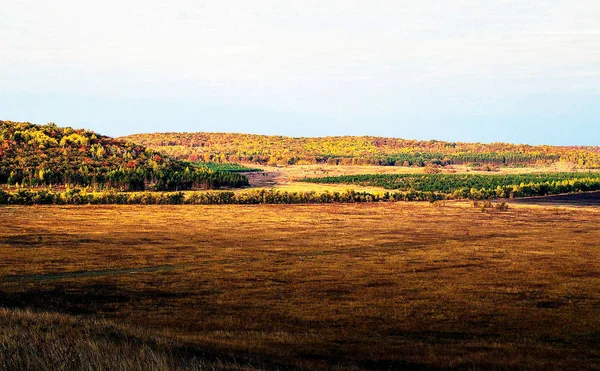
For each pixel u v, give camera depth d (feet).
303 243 318.04
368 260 253.24
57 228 362.12
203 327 128.16
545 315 146.82
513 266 234.99
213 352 88.43
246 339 109.40
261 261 248.73
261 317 142.00
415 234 365.61
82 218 422.00
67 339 68.23
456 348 110.32
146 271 219.41
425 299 167.43
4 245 280.72
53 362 54.29
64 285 181.47
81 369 53.26
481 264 241.14
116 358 57.16
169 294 172.35
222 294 173.47
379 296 172.04
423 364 96.37
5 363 53.67
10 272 205.77
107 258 249.14
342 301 163.94
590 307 156.97
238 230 378.12
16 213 436.35
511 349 109.91
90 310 146.92
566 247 300.40
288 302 161.99
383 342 114.42
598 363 100.37
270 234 358.84
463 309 153.58
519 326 134.51
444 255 270.67
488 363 97.96
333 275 211.41
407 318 142.51
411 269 226.99
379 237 349.00
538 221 447.01
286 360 91.15
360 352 103.60
